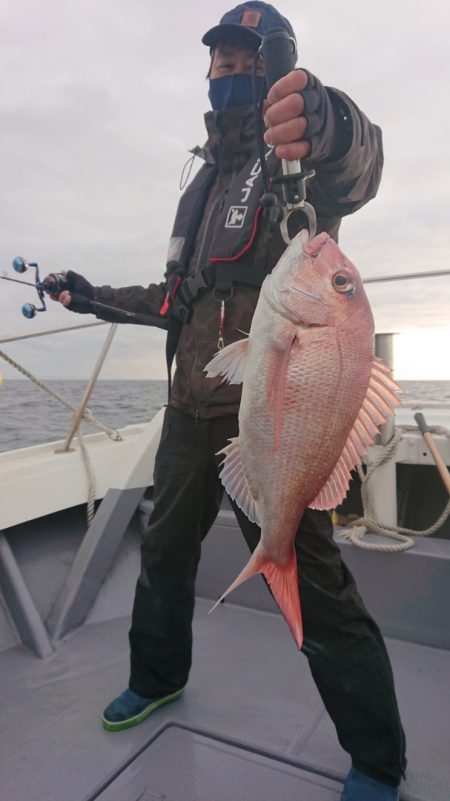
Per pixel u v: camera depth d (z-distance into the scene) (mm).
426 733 1914
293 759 1793
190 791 1675
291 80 1242
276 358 1251
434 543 2508
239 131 1734
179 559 1891
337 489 1270
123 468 2977
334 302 1218
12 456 3033
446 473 2447
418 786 1685
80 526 3090
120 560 3006
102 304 2016
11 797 1672
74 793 1679
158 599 1917
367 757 1540
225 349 1362
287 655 2434
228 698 2125
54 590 2803
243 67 1705
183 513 1834
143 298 2055
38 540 2932
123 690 2209
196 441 1789
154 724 1974
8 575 2654
